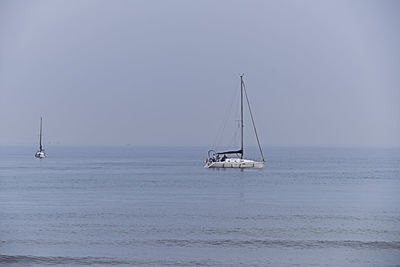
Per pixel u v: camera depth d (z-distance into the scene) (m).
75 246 45.91
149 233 50.94
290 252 43.97
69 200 75.69
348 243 46.81
